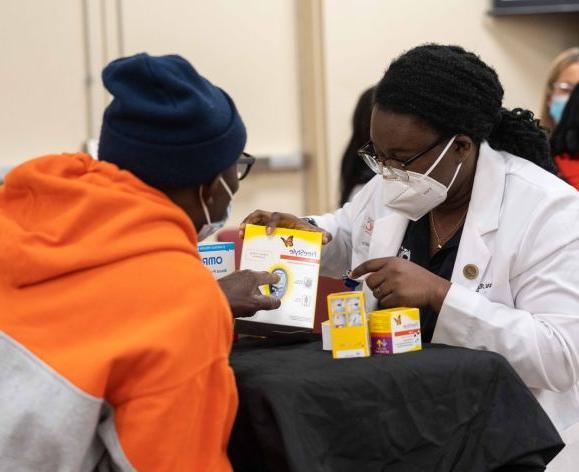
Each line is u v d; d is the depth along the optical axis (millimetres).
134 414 1062
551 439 1347
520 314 1521
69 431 1058
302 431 1172
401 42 4387
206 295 1115
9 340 1110
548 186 1621
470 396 1319
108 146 1199
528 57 4680
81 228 1139
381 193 1896
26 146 3783
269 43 4285
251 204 4258
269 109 4312
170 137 1158
